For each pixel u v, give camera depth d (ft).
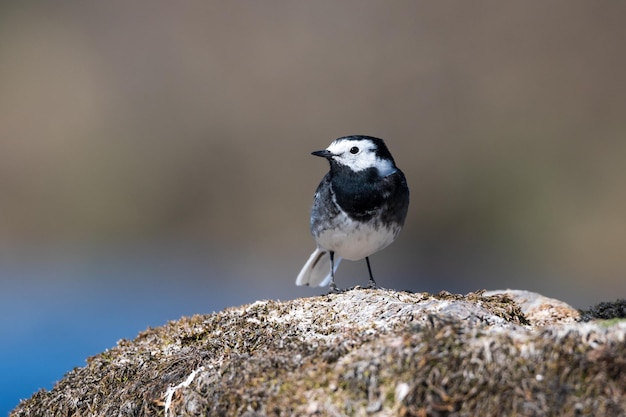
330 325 18.88
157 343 20.76
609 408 13.33
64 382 20.21
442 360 14.24
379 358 14.66
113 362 20.29
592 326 14.25
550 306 23.98
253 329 19.20
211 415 15.96
